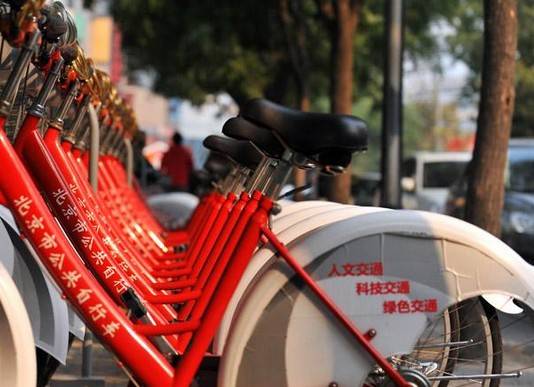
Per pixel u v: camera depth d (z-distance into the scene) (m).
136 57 32.19
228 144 5.24
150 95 37.56
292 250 3.69
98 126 5.54
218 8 26.05
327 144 3.66
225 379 3.67
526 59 39.19
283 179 3.87
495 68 8.99
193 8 26.16
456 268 3.70
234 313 3.87
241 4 25.95
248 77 26.80
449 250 3.70
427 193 23.06
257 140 4.00
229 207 5.12
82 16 20.58
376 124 58.06
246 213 3.93
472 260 3.70
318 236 3.68
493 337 4.04
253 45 26.88
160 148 37.19
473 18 33.44
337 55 17.27
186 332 3.80
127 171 7.94
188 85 29.12
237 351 3.67
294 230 4.15
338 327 3.68
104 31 23.30
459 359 4.02
